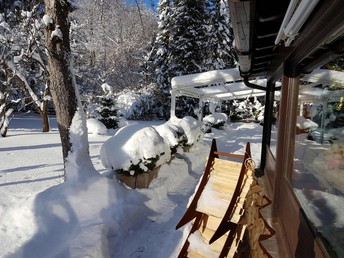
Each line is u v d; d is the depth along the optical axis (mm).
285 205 3279
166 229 3543
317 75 2510
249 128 17062
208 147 9180
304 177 2785
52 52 3766
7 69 9758
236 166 2016
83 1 5094
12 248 2781
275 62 4336
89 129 12125
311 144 2697
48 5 3729
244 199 1821
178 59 18188
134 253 2998
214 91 10977
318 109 2520
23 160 6355
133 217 3609
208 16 18859
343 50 1819
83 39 12125
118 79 21828
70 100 3896
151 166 4406
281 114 3512
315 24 1886
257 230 2006
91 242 2896
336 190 1988
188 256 1941
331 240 1896
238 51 3324
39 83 12336
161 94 19766
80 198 3521
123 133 4535
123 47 14211
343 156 1942
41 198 3451
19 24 8078
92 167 4016
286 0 2277
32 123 15234
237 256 1759
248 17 2133
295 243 2635
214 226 1963
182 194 4895
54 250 2758
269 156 5461
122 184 4262
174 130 6406
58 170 5559
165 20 18344
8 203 3682
